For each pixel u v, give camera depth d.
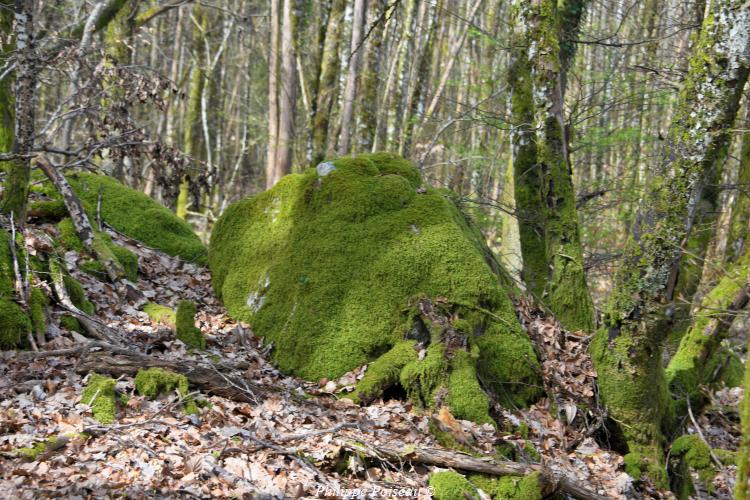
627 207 9.74
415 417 4.98
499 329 5.45
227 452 4.21
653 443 5.21
